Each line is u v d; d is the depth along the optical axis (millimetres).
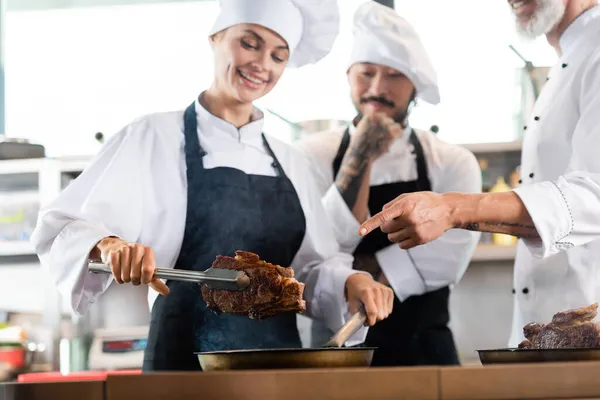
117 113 3639
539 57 3188
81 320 3449
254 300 1731
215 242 2617
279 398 1244
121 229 2480
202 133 2664
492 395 1246
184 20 3600
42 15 3672
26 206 3488
